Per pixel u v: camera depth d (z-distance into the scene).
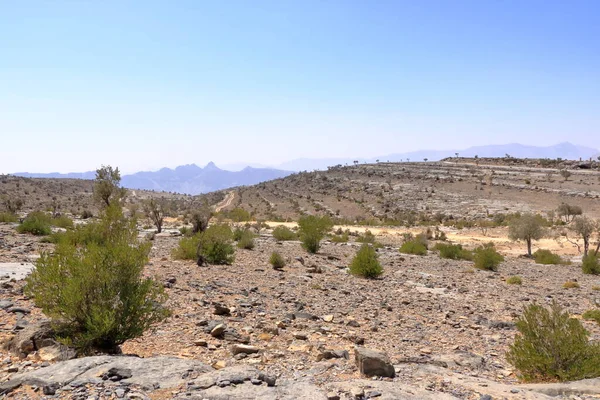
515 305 17.02
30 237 26.70
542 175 141.12
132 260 7.45
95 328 6.73
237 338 8.84
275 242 37.97
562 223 71.25
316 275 20.36
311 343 9.05
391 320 12.66
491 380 7.53
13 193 131.88
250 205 141.38
